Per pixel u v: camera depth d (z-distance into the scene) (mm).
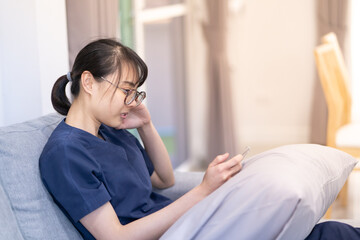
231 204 1020
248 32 4707
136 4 3021
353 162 1392
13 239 1035
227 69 3807
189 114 4223
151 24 3389
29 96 1862
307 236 1177
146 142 1586
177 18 3893
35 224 1123
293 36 4629
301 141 4715
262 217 973
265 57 4715
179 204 1188
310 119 4523
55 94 1327
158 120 3592
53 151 1152
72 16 2047
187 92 4160
